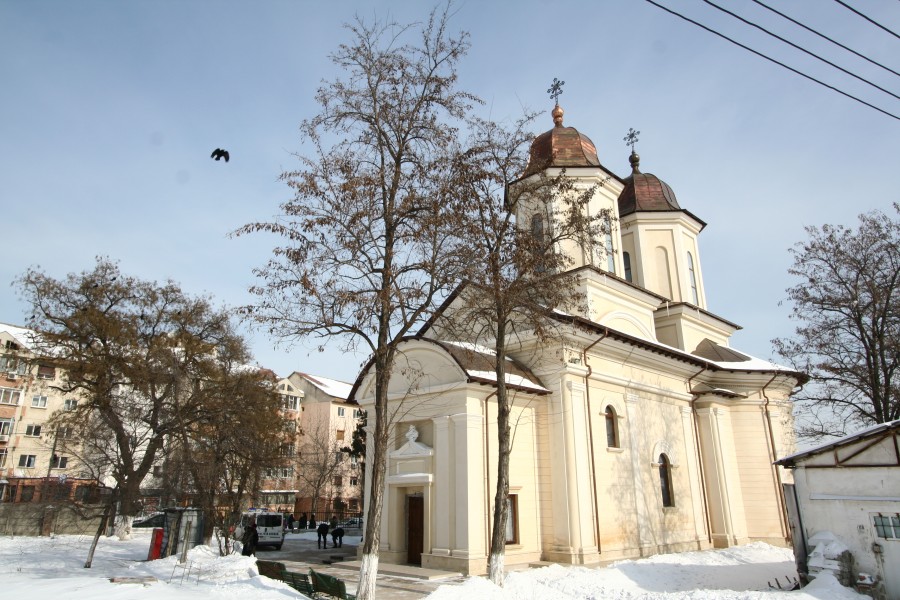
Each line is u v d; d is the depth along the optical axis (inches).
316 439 2122.3
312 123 571.5
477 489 708.0
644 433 906.7
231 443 1002.7
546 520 775.1
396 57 589.9
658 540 863.7
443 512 716.0
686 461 971.9
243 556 789.2
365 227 553.3
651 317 1065.5
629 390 901.2
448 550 697.6
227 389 1144.8
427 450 751.7
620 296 1006.4
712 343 1144.2
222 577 645.3
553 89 1165.7
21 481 1760.6
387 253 553.6
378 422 531.2
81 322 1186.0
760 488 1000.2
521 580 578.6
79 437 1090.7
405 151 583.8
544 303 653.9
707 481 995.9
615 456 839.1
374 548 501.7
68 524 1318.9
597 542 763.4
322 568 758.5
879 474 538.6
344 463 2402.8
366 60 587.5
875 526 533.0
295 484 2317.9
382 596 569.0
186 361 1212.5
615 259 1047.0
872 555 528.4
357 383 880.3
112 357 1185.4
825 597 495.5
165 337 1244.5
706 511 977.5
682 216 1199.6
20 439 1808.6
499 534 576.1
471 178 601.0
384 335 538.6
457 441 722.8
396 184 568.1
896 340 868.6
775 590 585.3
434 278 556.1
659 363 959.0
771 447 1023.6
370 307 522.3
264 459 1007.6
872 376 900.0
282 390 2448.3
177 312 1285.7
